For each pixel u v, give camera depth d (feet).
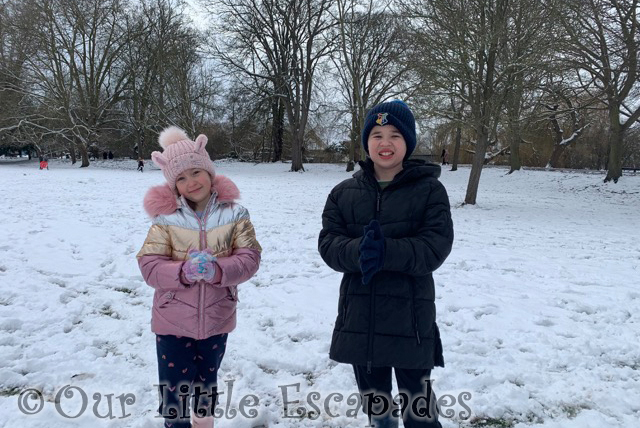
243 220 8.88
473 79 48.70
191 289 8.34
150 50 136.46
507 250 27.12
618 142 76.28
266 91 122.21
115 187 60.54
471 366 11.78
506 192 75.10
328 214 8.21
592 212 50.88
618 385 10.93
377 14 98.43
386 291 7.57
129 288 17.35
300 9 119.65
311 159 165.78
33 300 15.53
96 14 132.36
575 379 11.20
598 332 14.17
